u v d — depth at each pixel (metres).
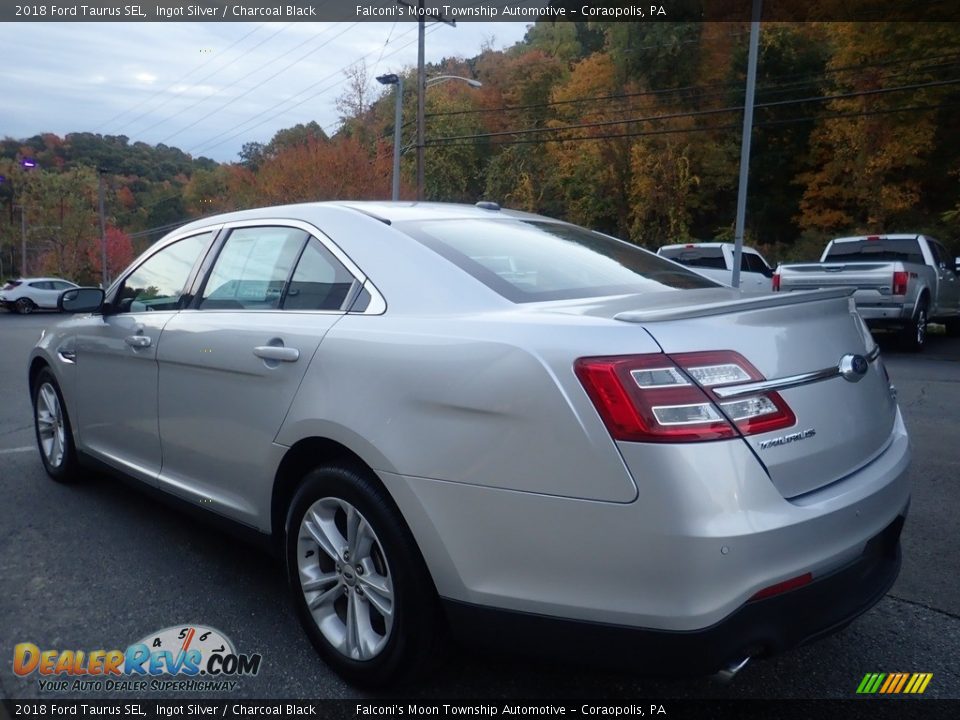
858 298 12.69
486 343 2.46
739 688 2.85
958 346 14.22
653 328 2.30
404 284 2.91
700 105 36.66
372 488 2.67
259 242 3.59
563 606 2.28
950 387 9.38
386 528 2.61
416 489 2.51
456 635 2.52
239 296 3.54
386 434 2.60
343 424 2.71
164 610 3.42
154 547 4.10
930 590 3.64
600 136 34.62
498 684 2.87
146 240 68.94
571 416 2.24
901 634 3.24
